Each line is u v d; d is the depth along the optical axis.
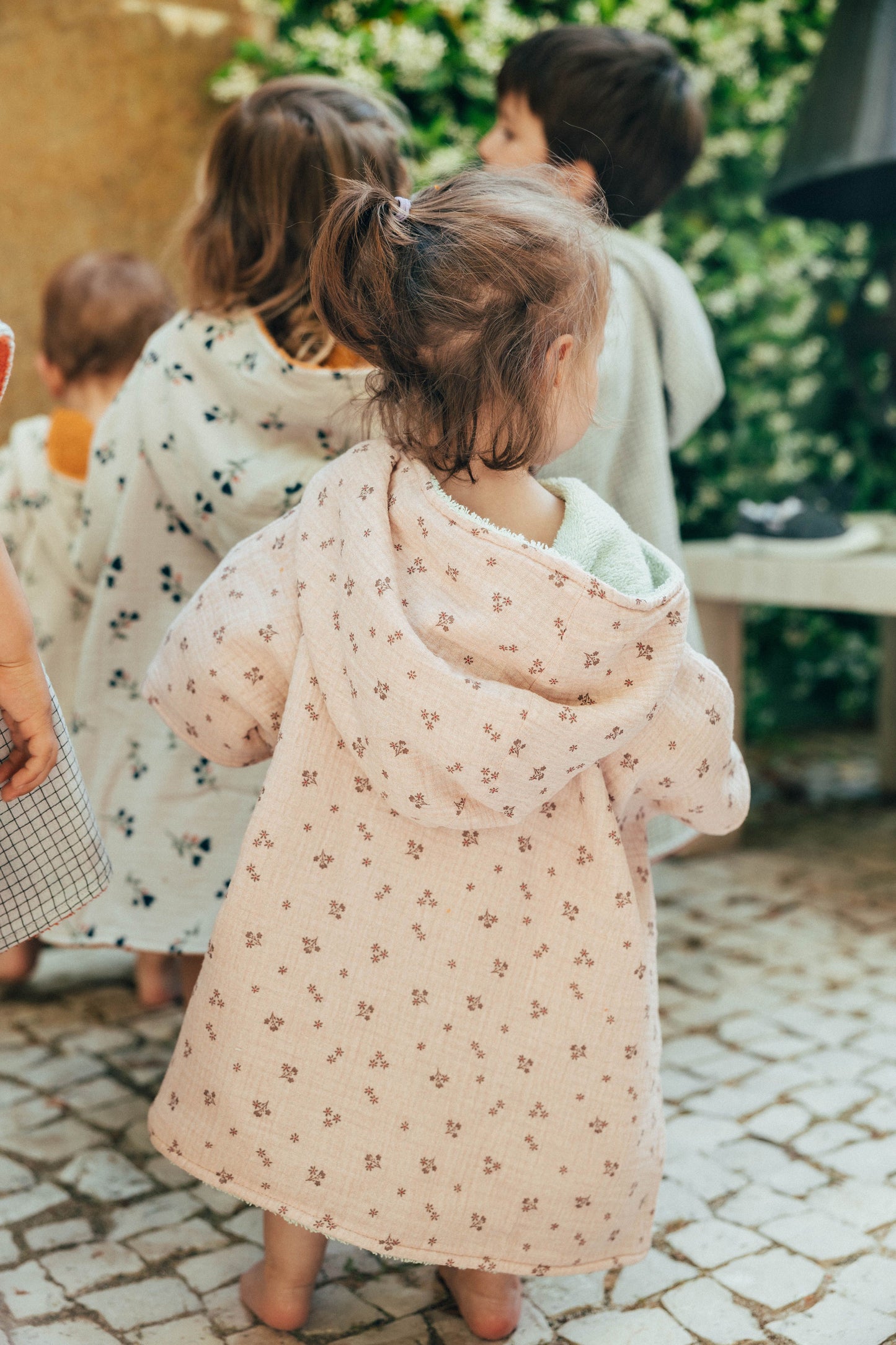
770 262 3.35
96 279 1.90
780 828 2.89
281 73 2.84
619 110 1.59
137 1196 1.43
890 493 3.71
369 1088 1.06
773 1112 1.61
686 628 1.04
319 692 1.07
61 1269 1.29
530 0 2.98
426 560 1.01
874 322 3.05
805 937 2.22
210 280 1.46
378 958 1.06
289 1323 1.19
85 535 1.62
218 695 1.11
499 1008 1.07
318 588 1.06
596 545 1.05
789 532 2.58
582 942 1.08
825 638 3.73
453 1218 1.08
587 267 1.03
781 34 3.21
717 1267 1.30
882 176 2.92
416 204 1.05
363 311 1.04
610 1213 1.11
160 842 1.55
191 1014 1.10
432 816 1.02
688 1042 1.82
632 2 2.99
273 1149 1.06
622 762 1.08
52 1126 1.58
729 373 3.39
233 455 1.41
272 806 1.07
